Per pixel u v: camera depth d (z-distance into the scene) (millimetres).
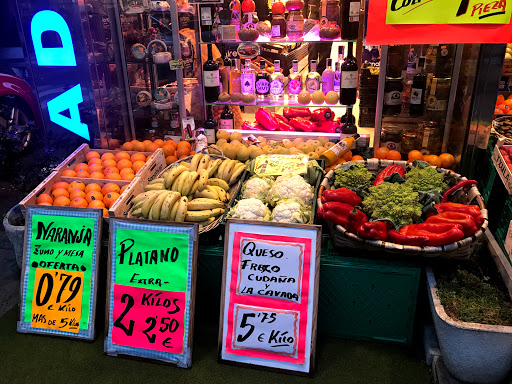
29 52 3893
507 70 4137
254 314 2246
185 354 2289
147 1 3383
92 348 2455
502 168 2521
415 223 2299
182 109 3650
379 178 2621
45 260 2514
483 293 2133
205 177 2719
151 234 2307
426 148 3238
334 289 2379
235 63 3729
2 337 2537
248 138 3631
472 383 2047
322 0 3395
